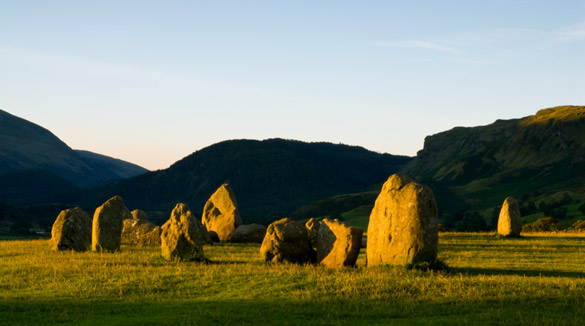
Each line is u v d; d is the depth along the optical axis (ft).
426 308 61.36
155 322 54.39
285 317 57.72
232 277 74.84
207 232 135.33
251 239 140.77
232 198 152.35
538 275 82.79
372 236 88.17
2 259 96.27
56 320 56.34
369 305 62.59
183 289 70.18
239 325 54.54
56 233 112.78
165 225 95.86
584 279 75.77
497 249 119.34
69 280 74.28
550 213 587.27
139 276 75.15
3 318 56.90
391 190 86.07
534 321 54.95
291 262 92.73
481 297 64.95
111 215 110.42
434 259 82.64
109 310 60.44
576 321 55.36
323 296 65.62
